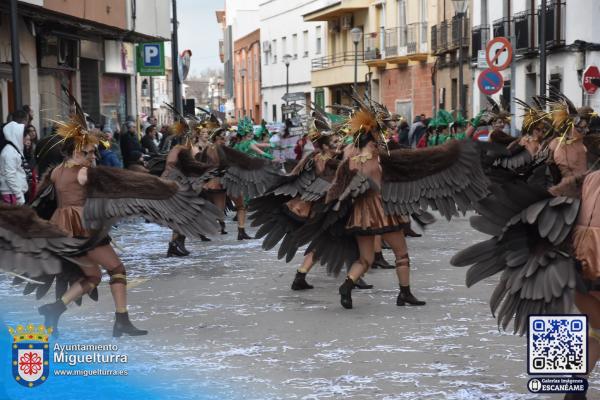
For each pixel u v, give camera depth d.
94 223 8.89
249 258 15.71
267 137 25.92
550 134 13.87
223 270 14.32
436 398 7.37
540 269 6.48
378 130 10.70
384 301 11.48
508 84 37.91
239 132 22.22
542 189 6.56
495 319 10.28
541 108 14.90
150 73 36.12
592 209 6.46
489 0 39.84
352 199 10.75
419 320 10.30
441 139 23.84
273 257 15.77
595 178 6.55
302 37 66.69
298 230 11.00
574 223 6.55
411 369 8.25
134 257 16.12
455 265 6.78
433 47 46.44
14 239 7.93
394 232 10.95
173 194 9.07
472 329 9.82
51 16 24.31
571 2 31.58
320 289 12.45
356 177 10.57
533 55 35.31
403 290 11.13
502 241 6.67
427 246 16.72
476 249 6.78
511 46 22.95
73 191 9.06
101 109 32.81
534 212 6.49
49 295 12.25
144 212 8.90
